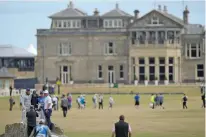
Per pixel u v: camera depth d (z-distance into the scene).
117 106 124.88
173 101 138.50
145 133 72.75
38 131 50.72
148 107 120.56
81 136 70.00
